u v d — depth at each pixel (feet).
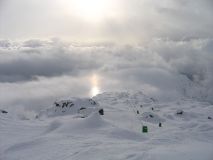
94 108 208.74
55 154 90.74
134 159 75.97
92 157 82.99
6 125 144.36
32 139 110.93
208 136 132.98
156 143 105.09
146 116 229.86
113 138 115.85
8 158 92.79
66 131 127.03
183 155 74.23
